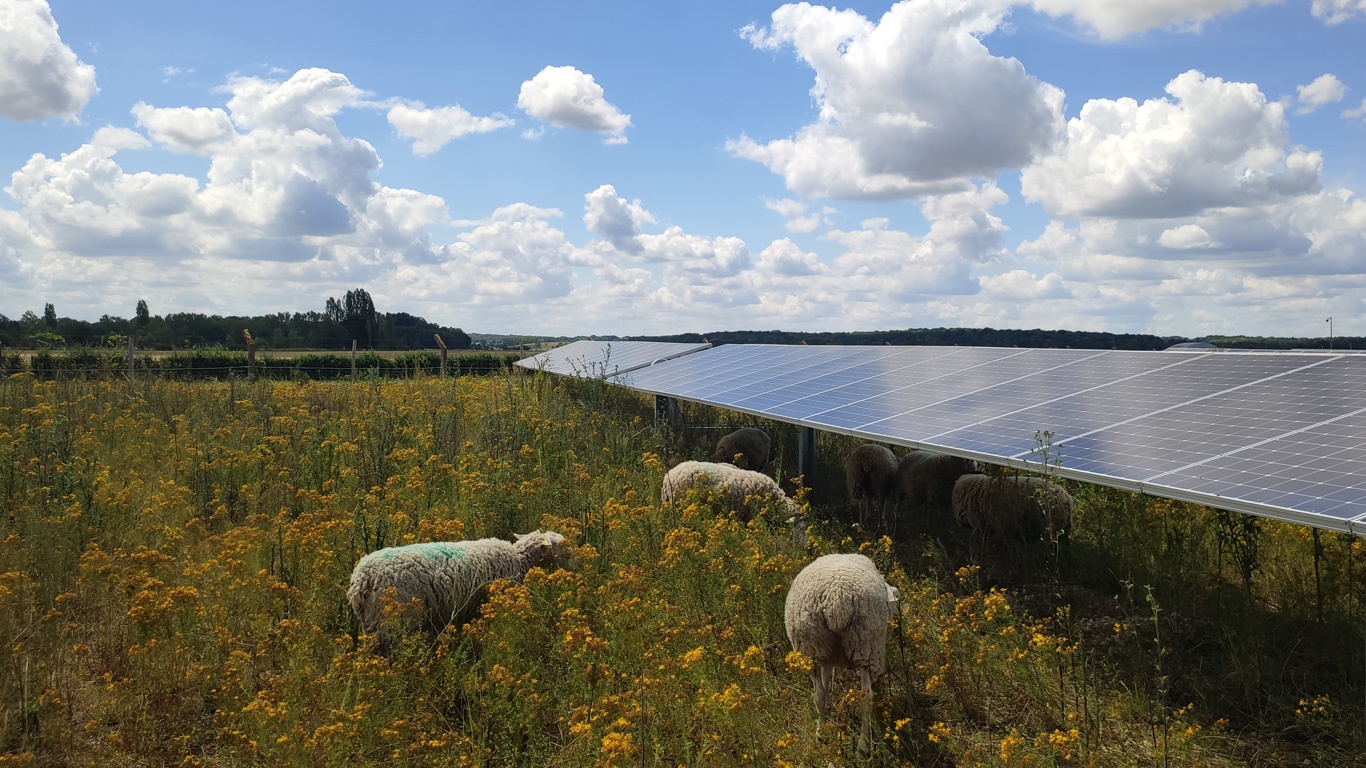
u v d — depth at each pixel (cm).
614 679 617
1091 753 537
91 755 550
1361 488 564
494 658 629
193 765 522
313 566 785
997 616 704
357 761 523
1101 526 1017
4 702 571
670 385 1884
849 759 553
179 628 643
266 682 632
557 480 1158
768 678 645
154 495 1051
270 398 1764
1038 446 823
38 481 1066
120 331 3591
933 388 1241
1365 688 596
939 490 1251
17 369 2198
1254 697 642
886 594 630
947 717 629
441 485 1095
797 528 967
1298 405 775
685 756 540
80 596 758
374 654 656
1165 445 750
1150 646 728
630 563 864
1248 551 807
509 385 1938
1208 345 2311
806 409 1270
